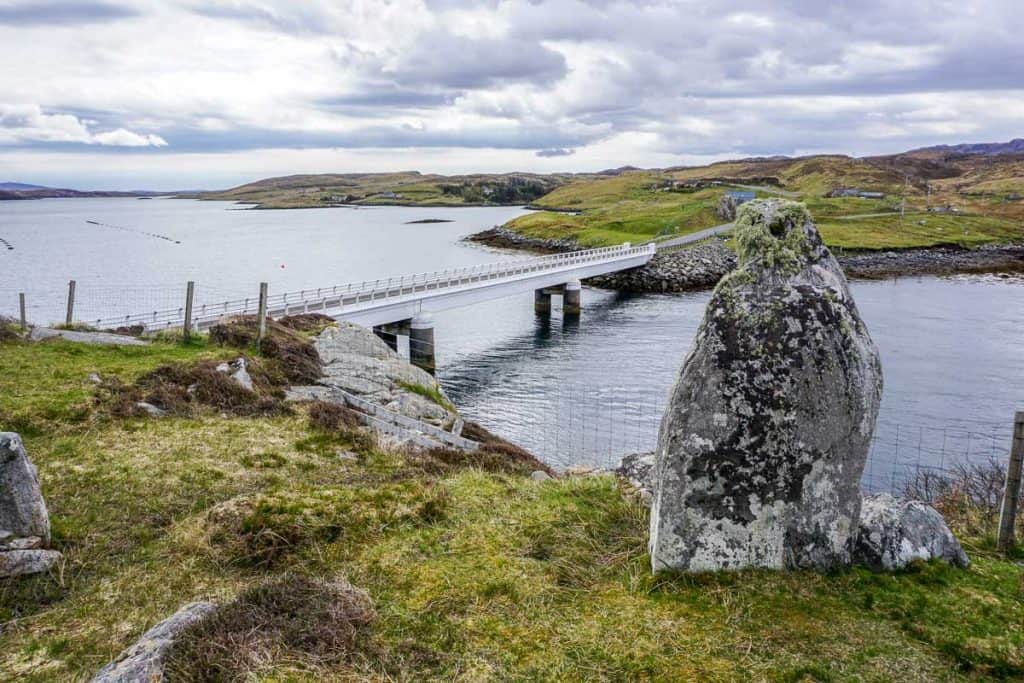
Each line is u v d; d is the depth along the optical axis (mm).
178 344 23641
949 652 5855
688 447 7039
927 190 186875
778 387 6805
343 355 26609
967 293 72562
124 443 13891
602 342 53344
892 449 28703
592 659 6090
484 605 7082
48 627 7484
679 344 51969
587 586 7453
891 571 7094
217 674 5609
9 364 18406
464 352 50781
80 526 9922
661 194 199250
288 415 17594
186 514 10688
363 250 120125
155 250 115438
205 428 15531
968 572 7250
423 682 5840
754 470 6957
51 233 152125
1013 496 8125
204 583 8266
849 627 6238
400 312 45219
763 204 7395
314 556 8609
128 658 5848
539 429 31969
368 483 13031
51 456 12836
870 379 6926
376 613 6938
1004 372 41156
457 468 14859
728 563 7121
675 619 6535
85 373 17906
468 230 170250
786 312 6832
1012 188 186500
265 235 153125
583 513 9438
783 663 5805
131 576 8562
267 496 10008
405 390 24688
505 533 8844
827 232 111688
